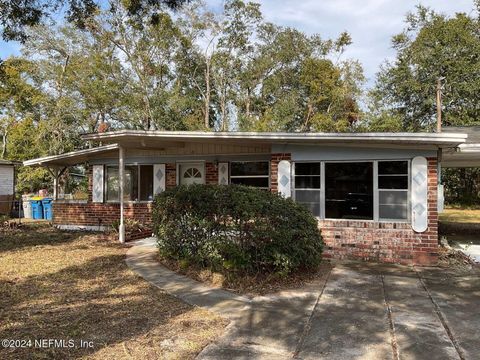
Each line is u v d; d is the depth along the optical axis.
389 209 8.55
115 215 13.55
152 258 8.44
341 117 32.41
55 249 9.70
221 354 3.88
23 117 27.69
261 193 6.98
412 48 30.11
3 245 10.38
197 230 7.13
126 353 3.84
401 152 8.43
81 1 10.59
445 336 4.39
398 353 3.94
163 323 4.68
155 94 29.80
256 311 5.18
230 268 6.43
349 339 4.29
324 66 32.78
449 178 28.78
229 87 35.19
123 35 28.36
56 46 26.88
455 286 6.54
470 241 11.45
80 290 6.03
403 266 8.07
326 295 5.96
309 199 9.18
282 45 34.72
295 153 9.26
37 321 4.67
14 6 9.96
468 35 27.83
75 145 27.06
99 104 26.42
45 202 19.36
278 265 6.54
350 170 8.88
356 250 8.72
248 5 33.44
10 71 24.05
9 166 21.30
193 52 33.56
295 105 32.88
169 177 12.85
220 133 9.26
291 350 4.00
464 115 27.56
